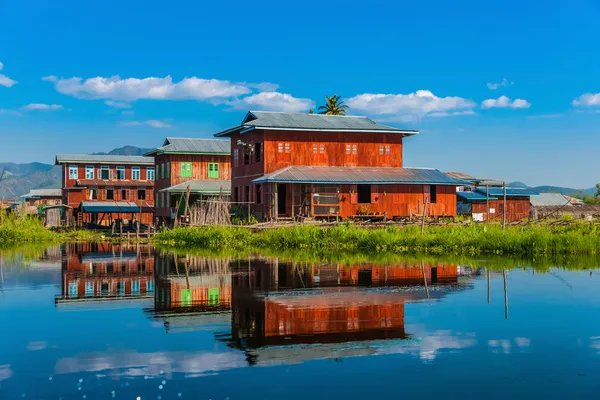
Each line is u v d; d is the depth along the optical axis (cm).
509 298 1630
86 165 7712
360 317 1378
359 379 945
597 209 6412
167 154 6319
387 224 4131
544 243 2945
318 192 4444
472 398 870
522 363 1028
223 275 2148
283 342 1154
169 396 874
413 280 1975
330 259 2683
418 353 1083
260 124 4712
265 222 4228
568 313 1430
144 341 1166
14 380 945
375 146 5038
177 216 5066
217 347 1120
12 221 4938
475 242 3067
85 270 2402
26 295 1742
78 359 1050
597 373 977
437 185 4816
